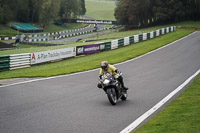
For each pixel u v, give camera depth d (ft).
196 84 46.75
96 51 109.60
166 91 42.55
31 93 40.42
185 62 77.56
